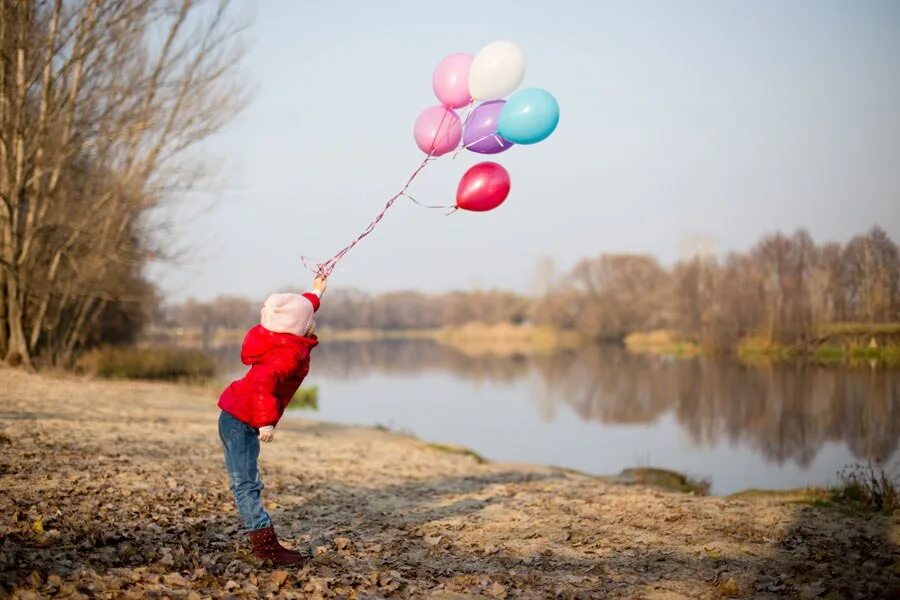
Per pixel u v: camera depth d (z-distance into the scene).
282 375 5.25
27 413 12.19
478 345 94.75
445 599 4.81
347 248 5.75
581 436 20.69
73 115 20.80
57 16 19.81
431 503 8.50
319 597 4.61
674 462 16.06
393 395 32.75
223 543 5.75
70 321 29.08
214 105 22.58
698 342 50.88
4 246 21.23
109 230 22.80
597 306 90.00
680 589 5.11
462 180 6.82
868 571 5.43
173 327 100.25
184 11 21.38
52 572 4.52
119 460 8.70
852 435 16.52
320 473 10.10
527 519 7.45
